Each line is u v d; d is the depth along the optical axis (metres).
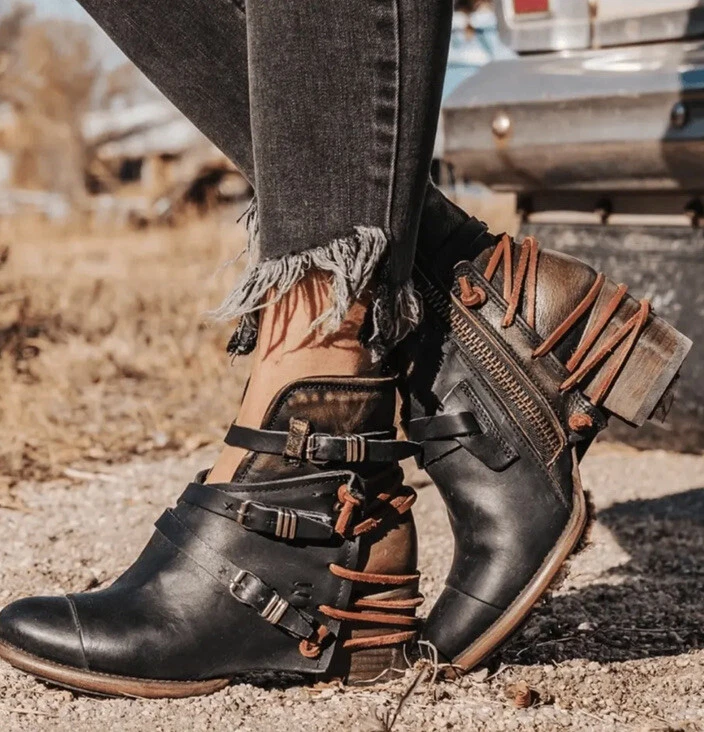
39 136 18.19
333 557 1.32
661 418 1.38
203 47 1.33
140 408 3.25
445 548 2.01
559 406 1.35
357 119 1.21
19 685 1.35
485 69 2.78
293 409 1.30
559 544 1.34
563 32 2.64
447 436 1.36
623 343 1.35
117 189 17.25
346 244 1.22
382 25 1.19
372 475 1.33
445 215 1.38
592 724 1.26
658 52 2.51
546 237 2.82
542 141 2.64
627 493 2.47
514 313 1.35
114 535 2.12
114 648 1.29
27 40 18.48
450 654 1.36
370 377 1.32
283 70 1.20
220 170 12.04
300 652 1.32
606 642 1.53
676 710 1.31
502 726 1.25
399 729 1.24
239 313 1.26
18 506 2.33
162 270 6.75
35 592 1.78
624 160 2.54
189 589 1.31
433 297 1.36
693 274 2.62
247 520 1.29
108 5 1.34
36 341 4.09
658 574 1.88
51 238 10.39
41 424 3.03
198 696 1.32
